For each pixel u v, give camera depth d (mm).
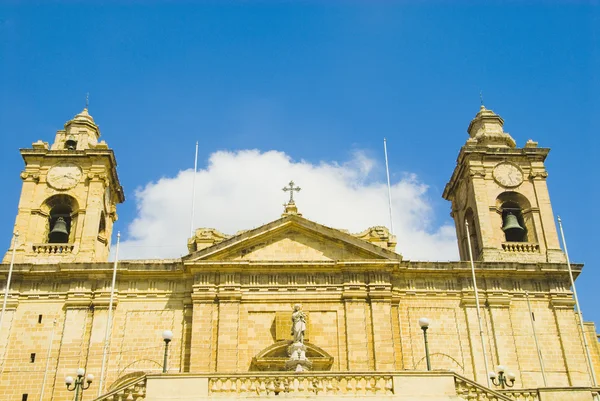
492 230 47812
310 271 44375
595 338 45312
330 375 28734
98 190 47844
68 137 50781
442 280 45312
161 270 44406
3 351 41719
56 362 41531
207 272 43906
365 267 44281
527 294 45062
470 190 50219
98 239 48781
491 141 52625
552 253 47000
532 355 43000
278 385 28391
